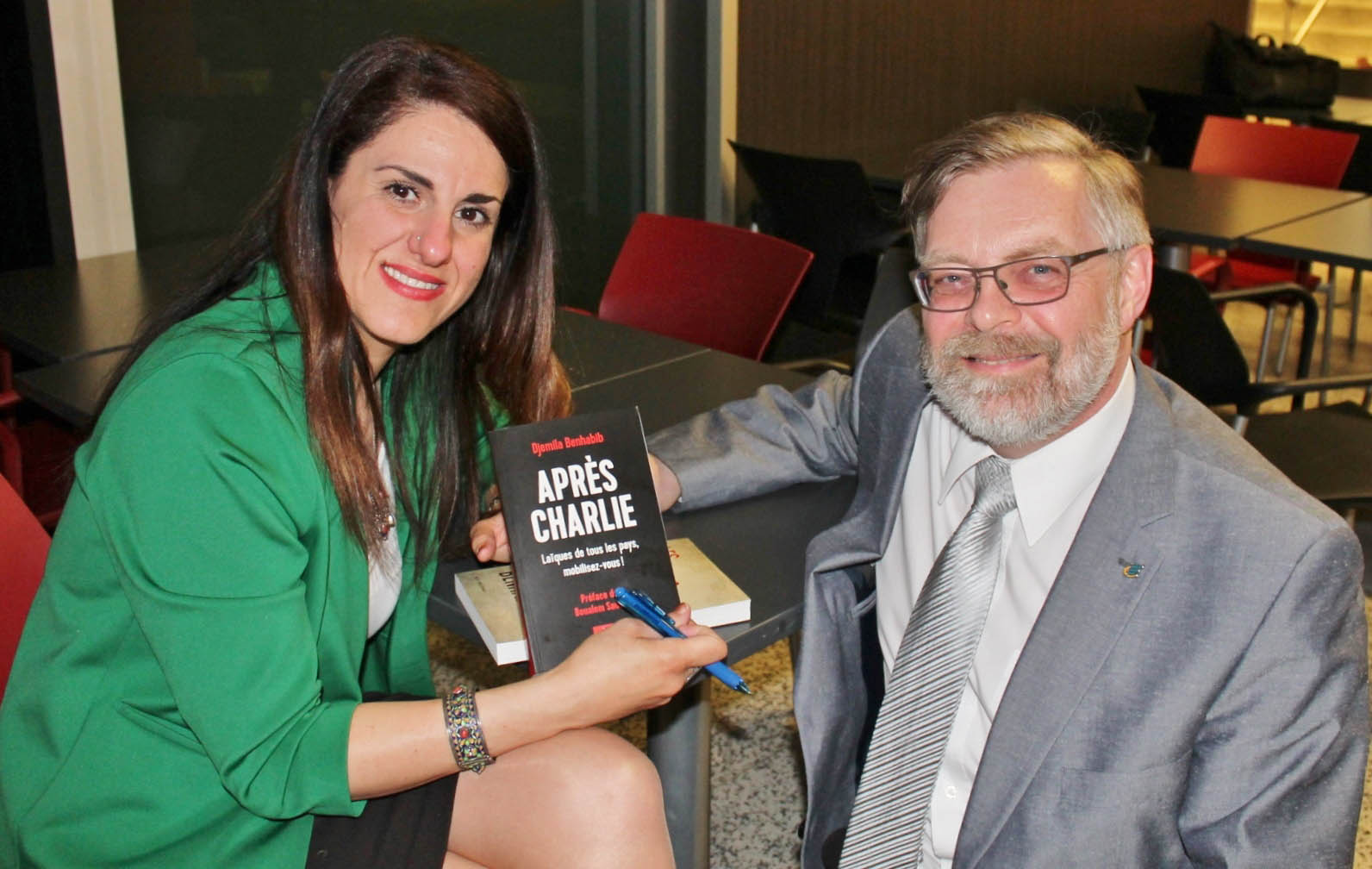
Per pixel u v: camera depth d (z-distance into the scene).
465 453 1.42
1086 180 1.16
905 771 1.25
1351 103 7.00
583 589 1.19
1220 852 1.09
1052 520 1.20
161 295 2.36
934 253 1.19
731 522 1.50
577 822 1.30
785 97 4.68
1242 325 4.92
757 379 2.02
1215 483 1.10
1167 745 1.09
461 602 1.33
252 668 1.08
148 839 1.17
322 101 1.16
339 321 1.16
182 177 3.39
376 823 1.26
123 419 1.09
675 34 4.37
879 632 1.42
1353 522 2.41
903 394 1.39
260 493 1.10
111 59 3.09
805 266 2.42
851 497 1.57
